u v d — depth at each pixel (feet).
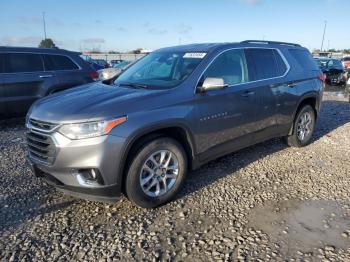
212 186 14.53
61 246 10.41
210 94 13.80
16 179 15.19
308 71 19.75
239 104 15.02
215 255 10.02
